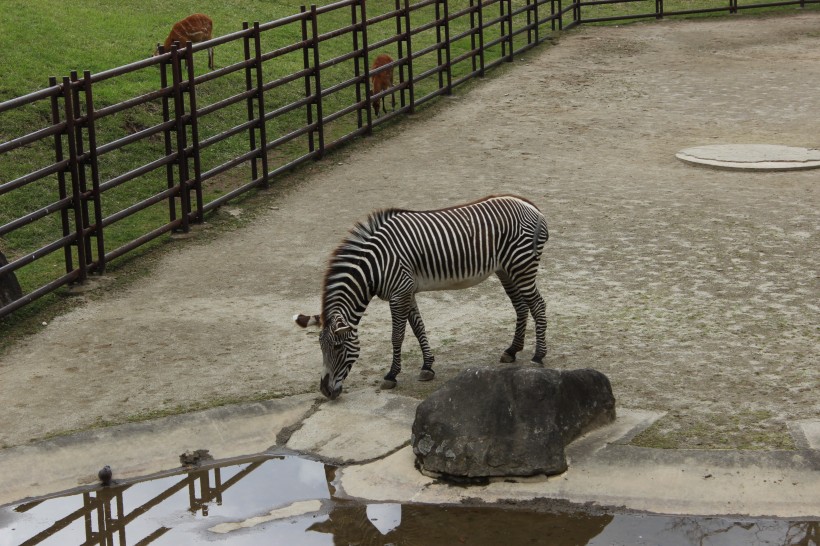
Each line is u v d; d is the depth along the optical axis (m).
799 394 8.18
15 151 14.87
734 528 6.68
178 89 13.17
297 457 7.91
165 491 7.57
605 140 17.73
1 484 7.55
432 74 20.70
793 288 10.66
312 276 11.67
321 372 9.12
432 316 10.43
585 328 9.84
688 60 23.89
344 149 17.42
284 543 6.84
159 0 23.91
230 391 8.78
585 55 24.45
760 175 15.38
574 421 7.52
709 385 8.44
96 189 11.80
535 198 14.38
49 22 20.05
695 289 10.76
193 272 11.98
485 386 7.47
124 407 8.54
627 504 6.96
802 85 21.31
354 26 17.67
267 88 15.26
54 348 9.88
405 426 8.09
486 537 6.73
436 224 8.53
